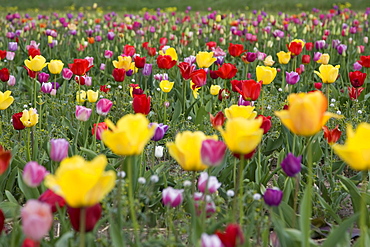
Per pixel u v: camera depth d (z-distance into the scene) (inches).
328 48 535.5
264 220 140.0
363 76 283.1
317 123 110.6
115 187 158.4
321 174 215.8
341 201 204.4
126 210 148.3
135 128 108.6
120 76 296.2
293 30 607.5
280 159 209.6
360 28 657.0
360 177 207.5
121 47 562.6
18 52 516.7
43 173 115.1
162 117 299.4
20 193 207.0
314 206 193.2
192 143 119.7
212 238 95.4
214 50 393.7
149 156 253.8
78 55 518.9
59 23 703.1
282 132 245.1
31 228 90.6
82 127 262.8
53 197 115.6
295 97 111.3
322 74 263.7
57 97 346.9
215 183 139.8
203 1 1545.3
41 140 233.6
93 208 108.0
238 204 167.3
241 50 348.8
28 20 837.8
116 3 1569.9
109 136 107.7
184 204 181.3
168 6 1489.9
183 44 528.1
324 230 178.1
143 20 799.7
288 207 163.8
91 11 1387.8
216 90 292.2
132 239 157.3
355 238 176.9
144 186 179.6
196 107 307.7
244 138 114.7
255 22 662.5
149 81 394.0
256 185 190.1
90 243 130.1
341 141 261.7
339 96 342.0
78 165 96.7
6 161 105.2
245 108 158.9
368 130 101.6
